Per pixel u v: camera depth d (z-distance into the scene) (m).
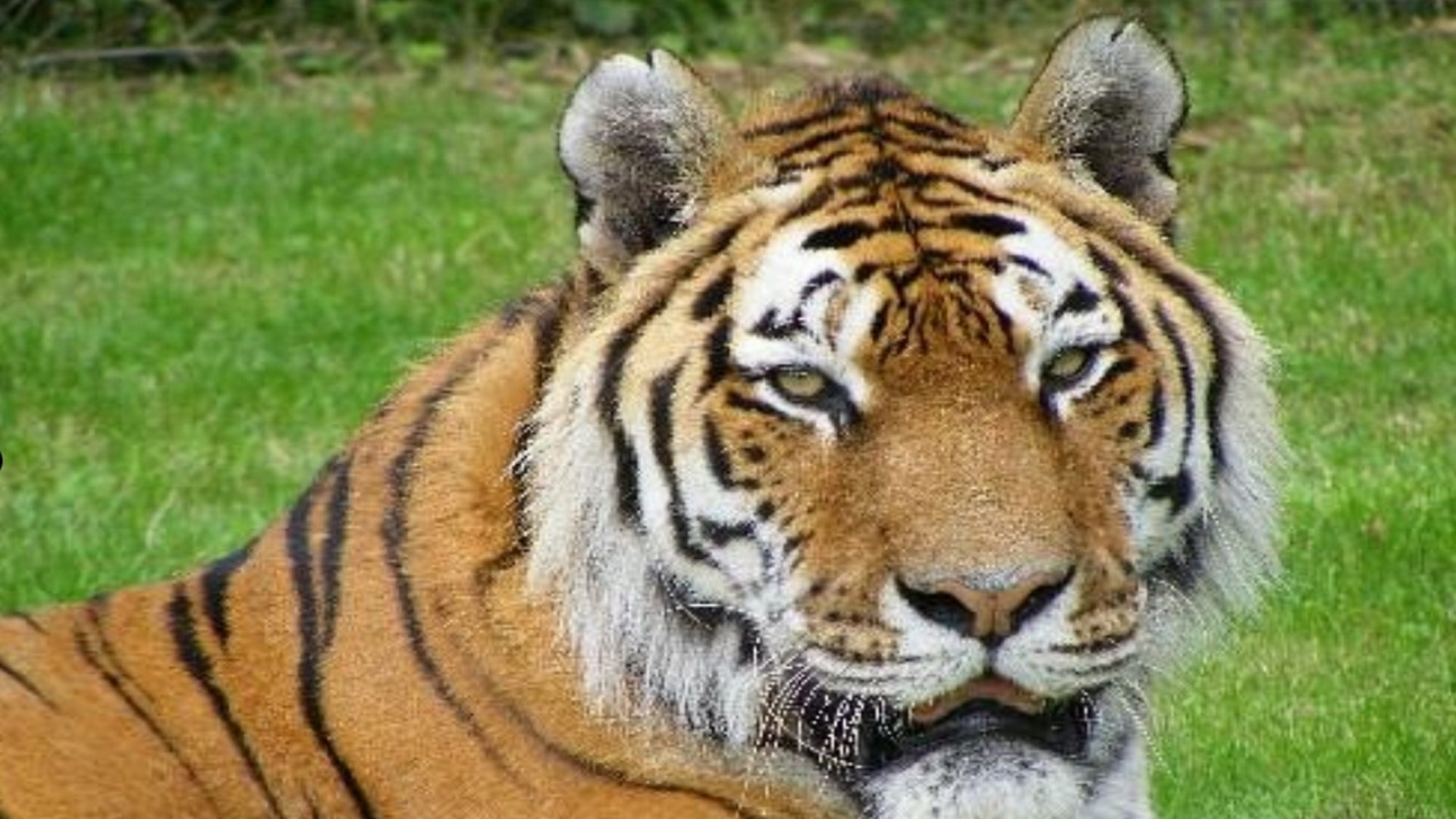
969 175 8.47
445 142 24.41
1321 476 16.77
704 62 26.30
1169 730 13.23
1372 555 15.44
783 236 8.33
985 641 8.04
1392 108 24.50
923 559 7.98
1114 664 8.16
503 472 8.68
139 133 24.16
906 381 8.14
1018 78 25.72
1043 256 8.28
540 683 8.50
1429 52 25.81
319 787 8.59
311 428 18.16
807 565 8.16
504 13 26.92
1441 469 16.73
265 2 26.70
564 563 8.36
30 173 23.09
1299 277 20.48
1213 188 22.91
